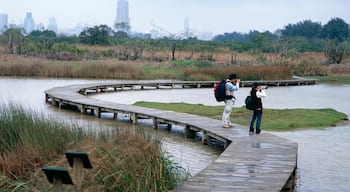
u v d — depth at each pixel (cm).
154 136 1398
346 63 7488
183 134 1989
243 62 6688
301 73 6316
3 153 1155
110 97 3444
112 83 3978
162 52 7950
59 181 798
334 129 2162
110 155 1025
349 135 2008
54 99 2869
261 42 8812
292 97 3744
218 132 1739
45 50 6756
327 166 1462
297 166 1456
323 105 3206
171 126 2103
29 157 1141
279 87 4769
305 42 10225
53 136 1251
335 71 6594
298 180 1301
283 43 8356
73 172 833
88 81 4497
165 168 1084
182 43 8419
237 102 3206
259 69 5150
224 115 1850
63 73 4828
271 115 2480
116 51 7181
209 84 4603
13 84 4016
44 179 1009
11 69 4762
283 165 1251
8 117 1379
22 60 5031
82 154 814
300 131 2088
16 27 8200
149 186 988
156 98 3444
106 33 9000
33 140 1206
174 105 2820
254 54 7888
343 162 1516
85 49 7388
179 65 5728
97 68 4903
